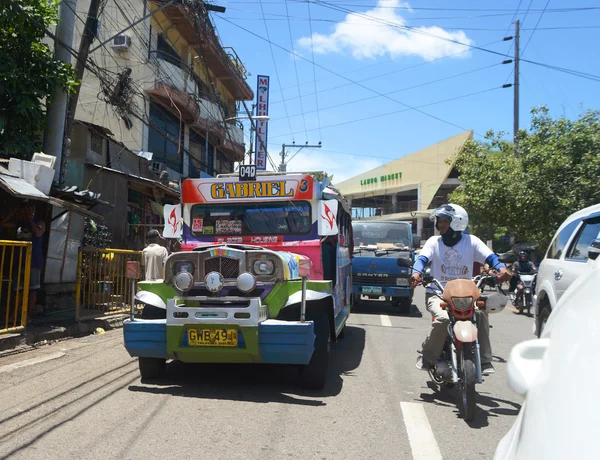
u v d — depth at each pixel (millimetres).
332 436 4117
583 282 1875
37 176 8500
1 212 8414
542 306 6996
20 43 9766
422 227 44750
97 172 13648
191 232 6617
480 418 4703
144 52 18906
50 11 10172
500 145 22703
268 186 6391
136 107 17047
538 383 1643
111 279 9461
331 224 6281
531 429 1491
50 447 3701
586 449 1232
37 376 5633
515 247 24359
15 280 7703
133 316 5395
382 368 6637
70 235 9711
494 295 4992
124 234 14633
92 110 18484
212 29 21875
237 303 5109
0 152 9703
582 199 18312
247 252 5234
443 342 5066
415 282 5336
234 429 4184
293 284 5246
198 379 5754
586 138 18547
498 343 9102
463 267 5430
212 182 6512
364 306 14430
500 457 1757
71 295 9875
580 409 1354
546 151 19094
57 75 9797
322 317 5484
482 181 21750
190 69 22250
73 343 7488
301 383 5445
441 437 4184
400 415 4715
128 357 6707
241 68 28516
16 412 4441
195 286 5230
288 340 4934
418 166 46844
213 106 25391
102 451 3654
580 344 1563
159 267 9500
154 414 4492
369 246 13039
